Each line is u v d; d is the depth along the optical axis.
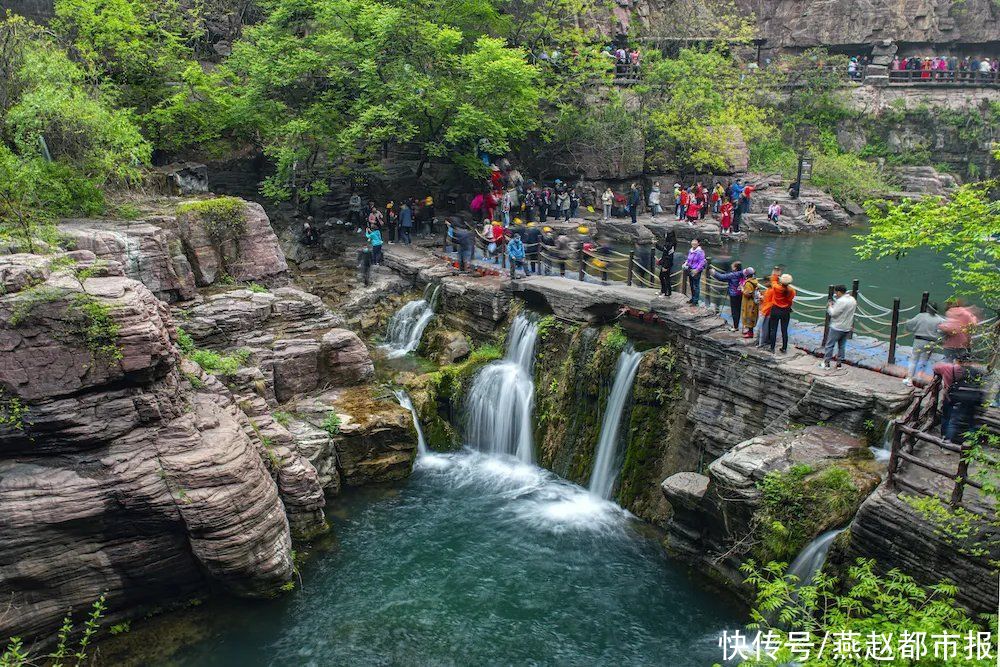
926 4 47.31
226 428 14.97
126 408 13.83
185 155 29.73
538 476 19.89
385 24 26.30
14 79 21.19
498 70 26.84
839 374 15.66
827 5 48.34
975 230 10.73
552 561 16.03
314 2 28.14
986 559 10.50
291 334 21.14
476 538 16.92
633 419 18.41
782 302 16.28
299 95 29.27
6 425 13.05
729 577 14.76
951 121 43.84
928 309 15.30
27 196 18.86
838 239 33.81
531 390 21.06
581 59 33.97
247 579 14.40
